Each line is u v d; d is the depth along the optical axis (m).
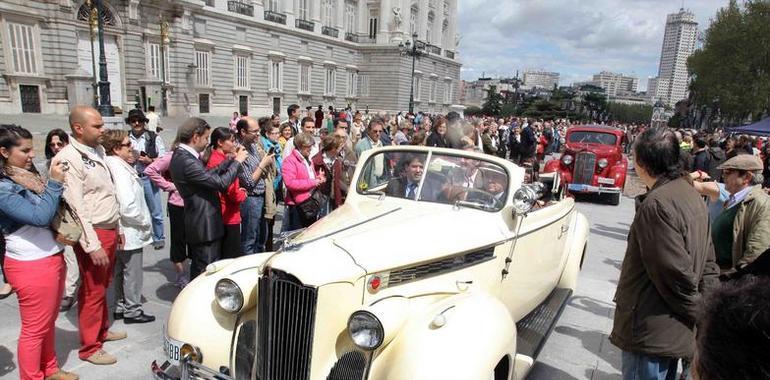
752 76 37.03
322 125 19.42
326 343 2.62
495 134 12.50
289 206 5.60
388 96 52.28
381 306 2.60
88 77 24.78
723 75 38.47
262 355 2.69
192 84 33.16
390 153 4.14
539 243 4.02
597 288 5.90
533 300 4.17
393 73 51.66
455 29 67.00
